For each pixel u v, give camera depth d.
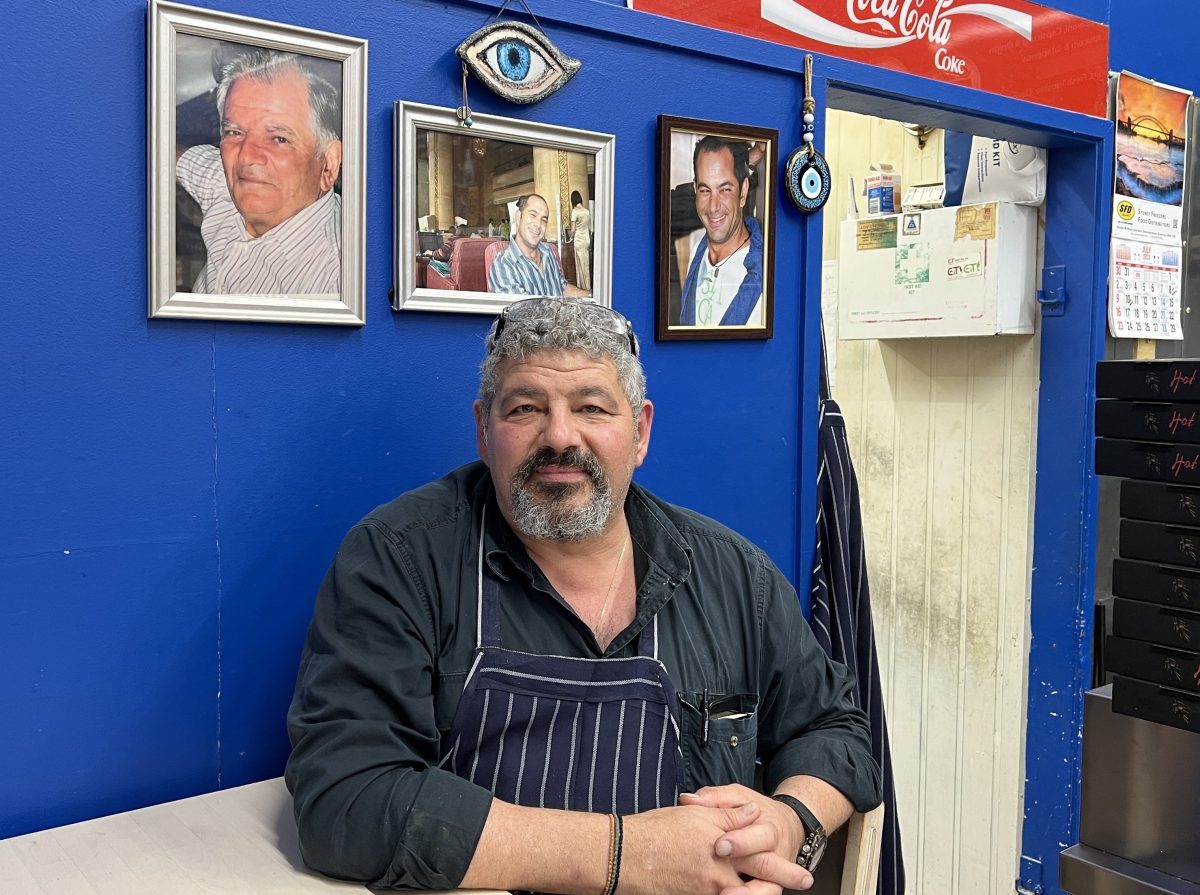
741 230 1.78
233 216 1.29
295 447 1.38
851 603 1.98
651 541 1.41
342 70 1.36
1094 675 2.56
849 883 1.45
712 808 1.20
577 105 1.58
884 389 2.88
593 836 1.14
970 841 2.73
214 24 1.25
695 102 1.72
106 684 1.26
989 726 2.68
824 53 1.87
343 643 1.21
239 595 1.35
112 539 1.25
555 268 1.57
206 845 1.18
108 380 1.23
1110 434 1.67
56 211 1.18
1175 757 1.61
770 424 1.88
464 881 1.10
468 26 1.47
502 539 1.33
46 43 1.16
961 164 2.59
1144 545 1.62
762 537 1.89
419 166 1.42
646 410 1.43
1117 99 2.44
